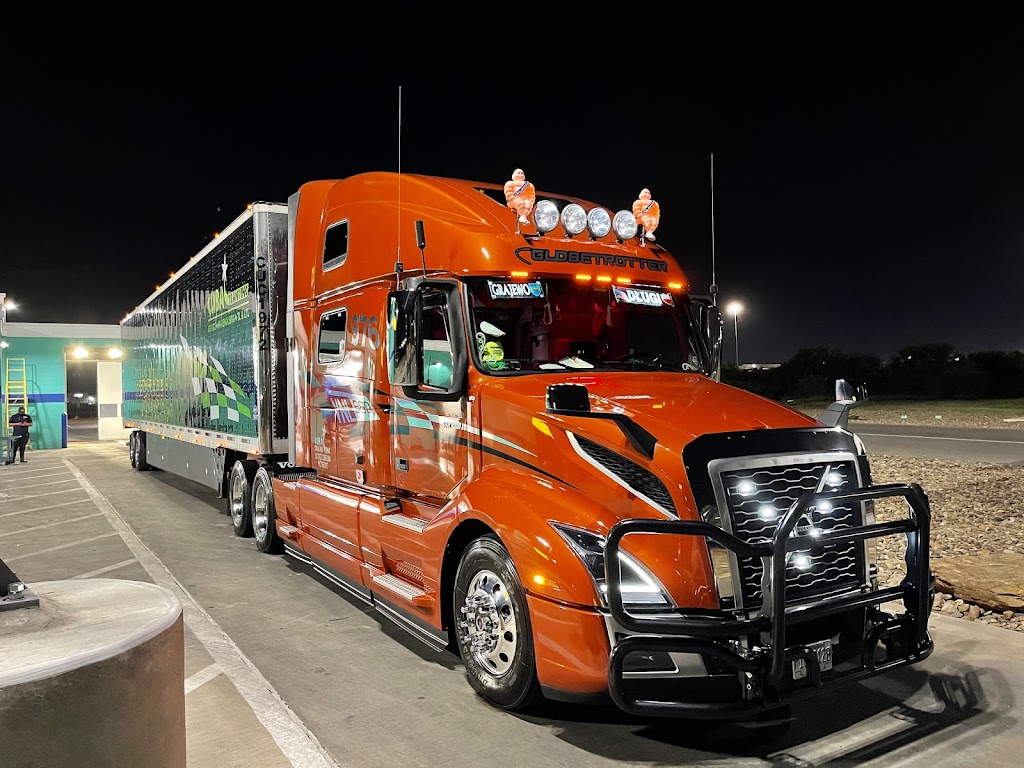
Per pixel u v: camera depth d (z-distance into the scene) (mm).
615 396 4543
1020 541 7656
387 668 5016
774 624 3467
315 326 7348
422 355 4980
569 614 3695
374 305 6094
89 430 43000
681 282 5875
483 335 4941
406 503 5598
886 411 27734
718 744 3891
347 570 6305
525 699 4094
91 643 2441
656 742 3916
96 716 2309
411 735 4004
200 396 11992
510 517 4094
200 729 4000
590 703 3730
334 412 6867
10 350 29281
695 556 3672
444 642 4832
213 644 5422
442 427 5172
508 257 5055
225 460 10781
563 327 5219
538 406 4383
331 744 3904
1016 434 18516
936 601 6094
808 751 3799
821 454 4094
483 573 4438
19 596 2871
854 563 4098
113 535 9969
